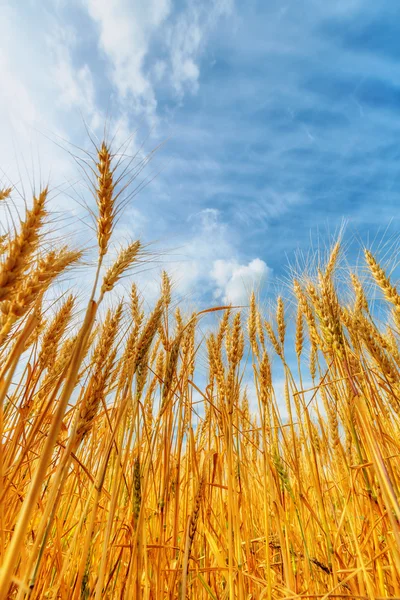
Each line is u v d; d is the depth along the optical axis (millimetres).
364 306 500
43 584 330
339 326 351
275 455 471
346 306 469
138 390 352
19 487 362
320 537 508
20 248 233
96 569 412
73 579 356
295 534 526
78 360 208
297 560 474
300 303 489
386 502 266
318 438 527
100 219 264
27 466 380
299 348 571
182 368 440
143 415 367
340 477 501
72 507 448
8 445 327
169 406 393
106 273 273
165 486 384
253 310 563
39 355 329
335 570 406
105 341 302
